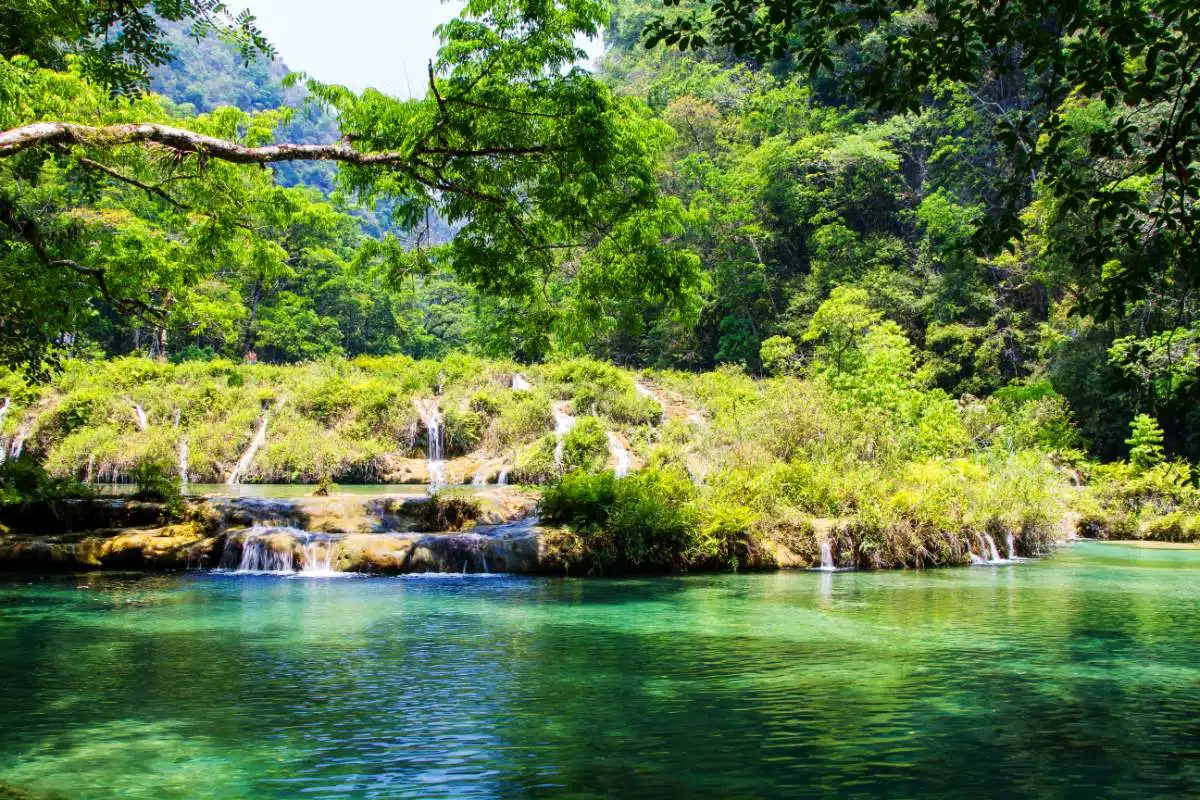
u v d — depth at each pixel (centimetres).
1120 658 838
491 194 1313
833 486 1742
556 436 2856
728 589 1310
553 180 1265
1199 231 602
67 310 1641
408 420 3086
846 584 1375
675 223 1310
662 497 1630
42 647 870
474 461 2959
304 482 2786
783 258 5691
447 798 472
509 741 573
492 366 3628
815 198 5331
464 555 1473
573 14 1134
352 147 1197
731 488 1716
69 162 1268
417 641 907
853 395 2658
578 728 603
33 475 1669
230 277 3556
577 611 1105
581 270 1419
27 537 1509
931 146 5116
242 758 539
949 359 4478
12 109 968
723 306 5525
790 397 2227
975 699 682
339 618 1045
